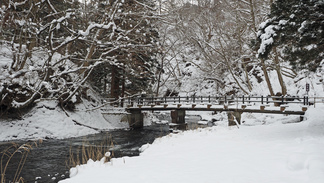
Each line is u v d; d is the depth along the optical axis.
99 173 6.55
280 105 20.69
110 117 25.06
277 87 32.16
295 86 30.91
